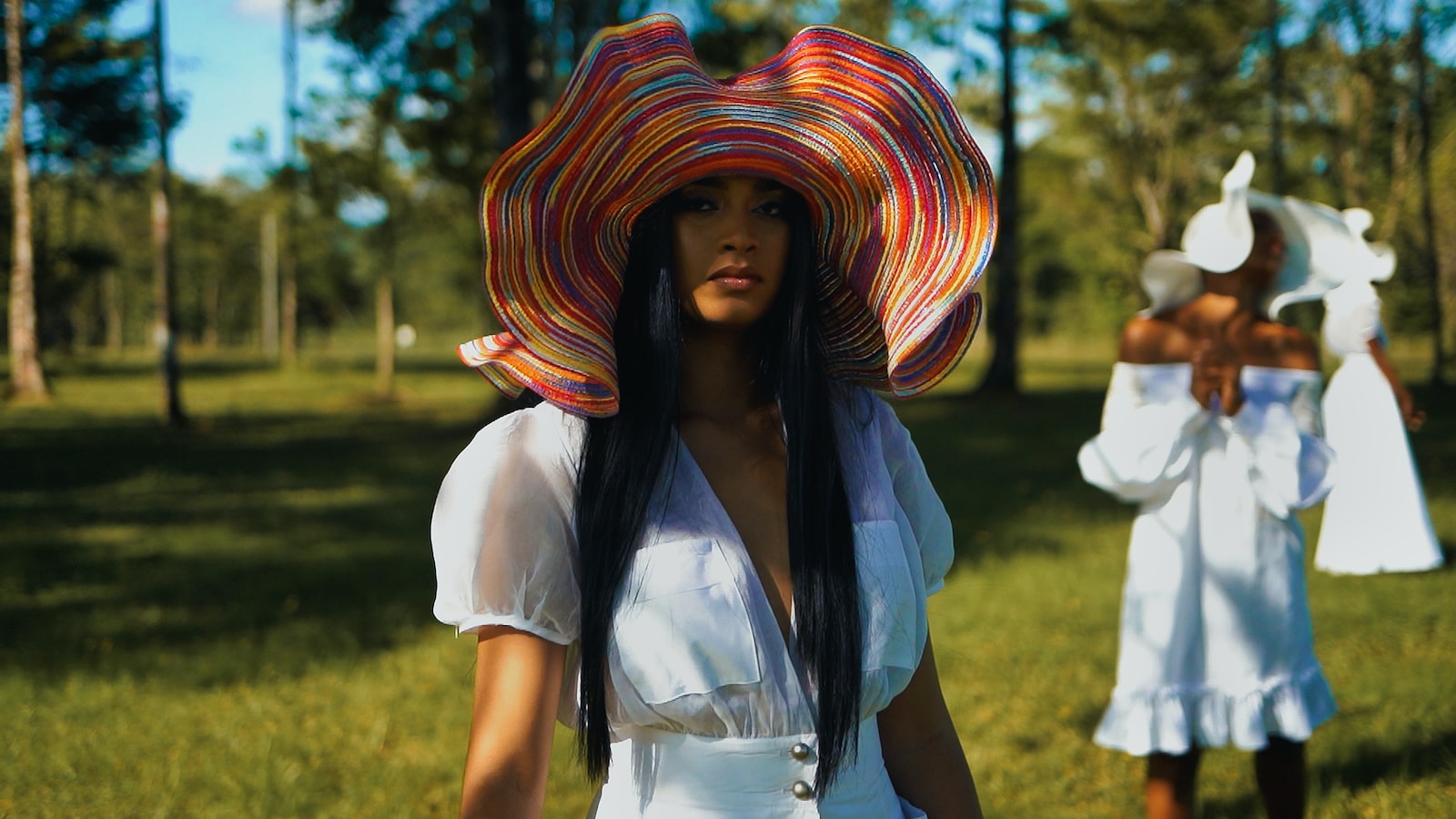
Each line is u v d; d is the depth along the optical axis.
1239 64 32.75
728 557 1.44
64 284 29.92
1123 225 44.59
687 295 1.51
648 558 1.41
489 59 20.23
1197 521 3.51
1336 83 27.56
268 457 15.03
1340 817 3.88
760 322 1.58
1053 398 22.12
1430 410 17.73
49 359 49.28
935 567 1.70
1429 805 3.91
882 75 1.51
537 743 1.41
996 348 22.31
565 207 1.47
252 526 9.97
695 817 1.43
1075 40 24.39
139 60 23.48
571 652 1.50
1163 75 35.06
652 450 1.44
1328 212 3.62
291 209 37.62
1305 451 3.54
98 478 13.09
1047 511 9.70
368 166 24.22
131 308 73.06
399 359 52.19
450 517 1.44
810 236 1.55
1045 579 7.27
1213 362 3.50
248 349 72.25
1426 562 7.21
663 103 1.47
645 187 1.49
